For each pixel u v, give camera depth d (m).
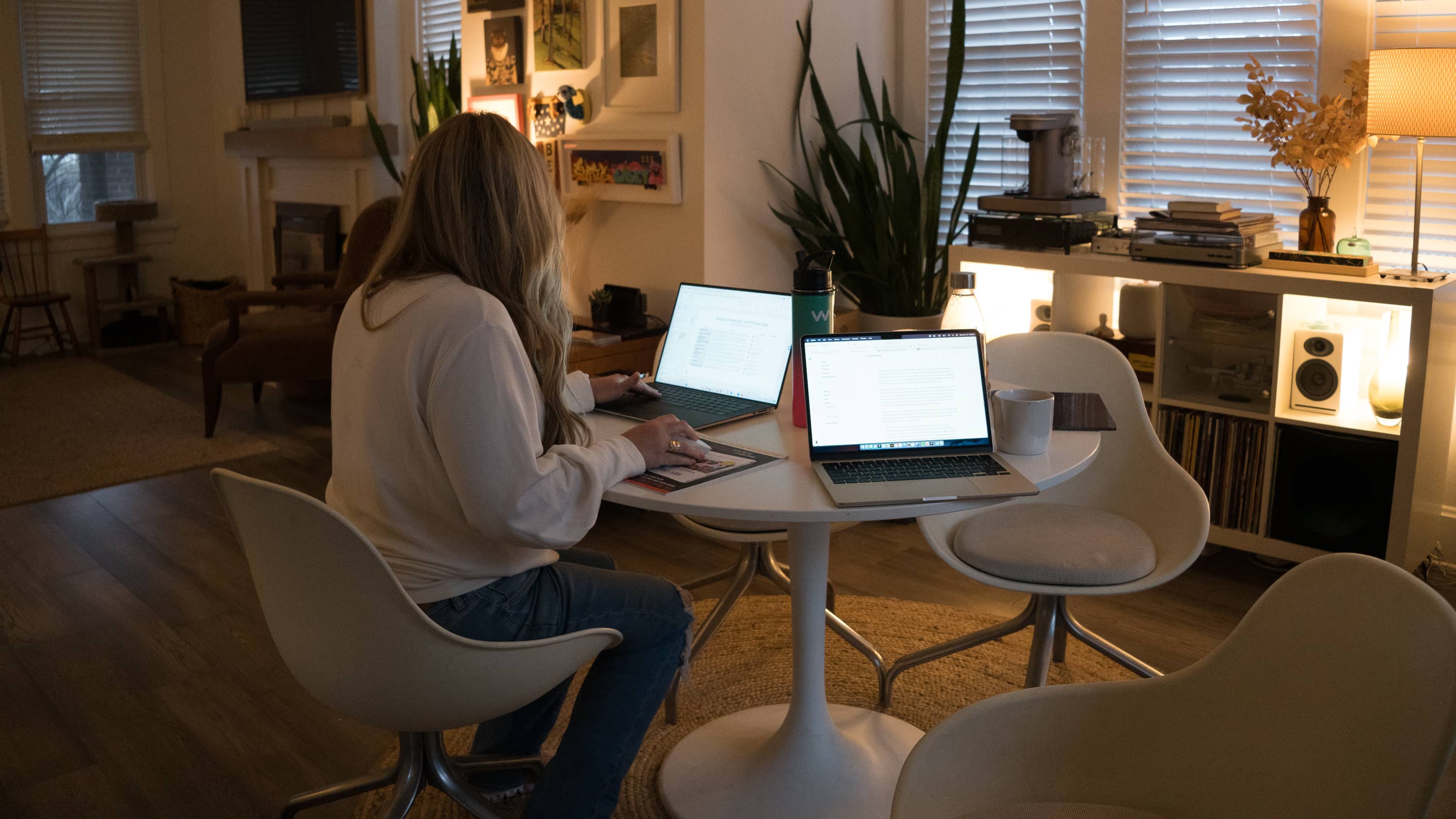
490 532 1.38
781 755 1.94
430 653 1.38
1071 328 3.27
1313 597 1.15
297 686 2.39
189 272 6.66
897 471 1.57
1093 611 2.72
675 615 1.63
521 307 1.50
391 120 5.37
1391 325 2.62
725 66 3.36
